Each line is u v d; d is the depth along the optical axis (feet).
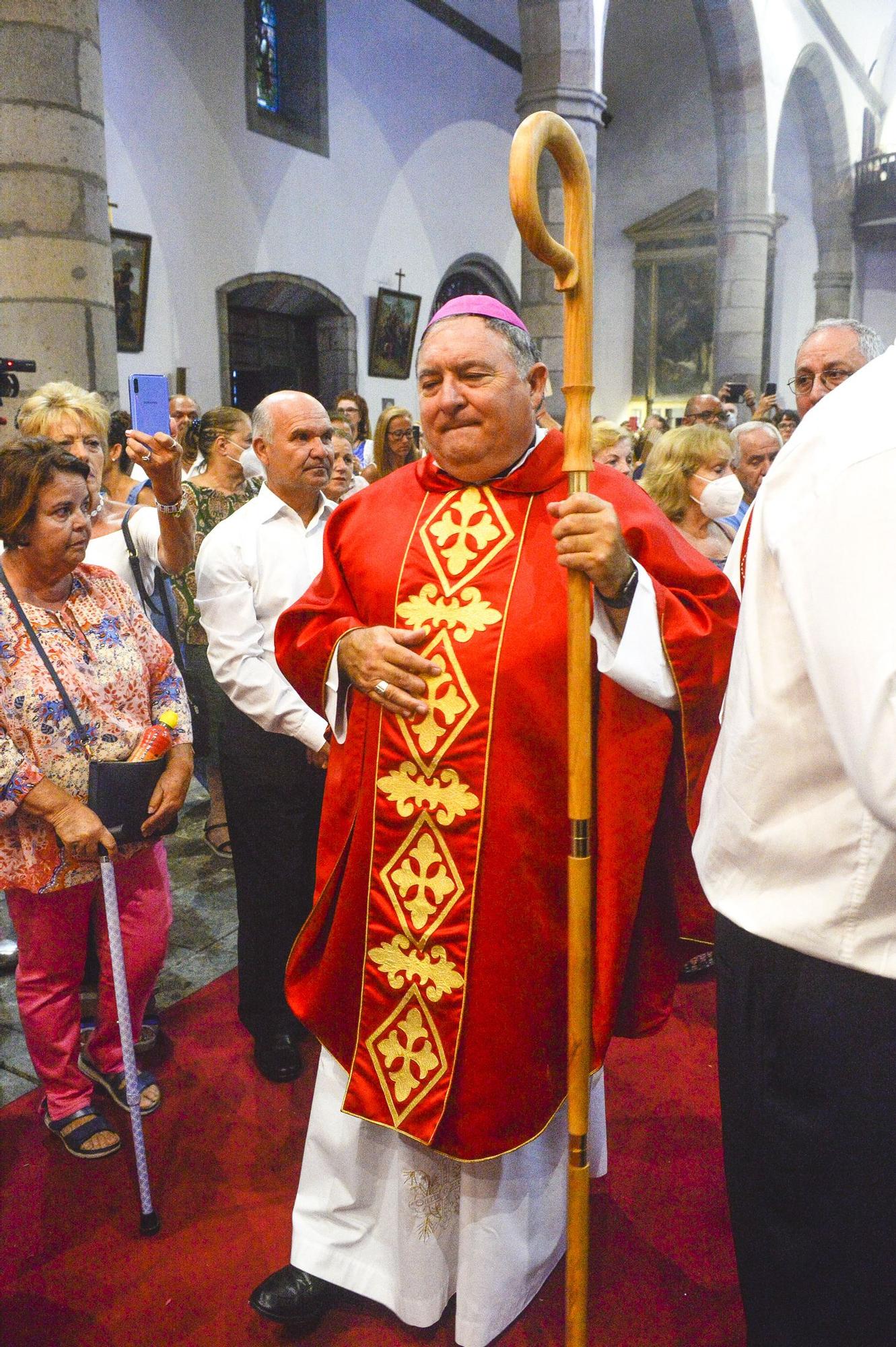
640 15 57.93
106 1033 8.12
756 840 3.84
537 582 5.31
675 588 5.21
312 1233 6.27
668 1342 6.10
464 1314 5.91
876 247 69.36
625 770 5.22
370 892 5.69
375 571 5.72
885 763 3.14
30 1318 6.26
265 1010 8.61
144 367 30.25
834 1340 3.93
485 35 44.62
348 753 5.94
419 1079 5.64
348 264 38.06
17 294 18.58
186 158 30.83
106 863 6.64
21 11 17.75
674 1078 8.69
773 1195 4.02
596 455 13.26
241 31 32.32
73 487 6.75
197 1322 6.24
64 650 7.06
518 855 5.33
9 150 18.13
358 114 37.81
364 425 24.30
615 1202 7.25
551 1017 5.54
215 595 8.02
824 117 60.29
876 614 3.15
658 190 60.34
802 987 3.76
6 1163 7.65
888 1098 3.62
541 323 33.81
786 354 65.00
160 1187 7.39
